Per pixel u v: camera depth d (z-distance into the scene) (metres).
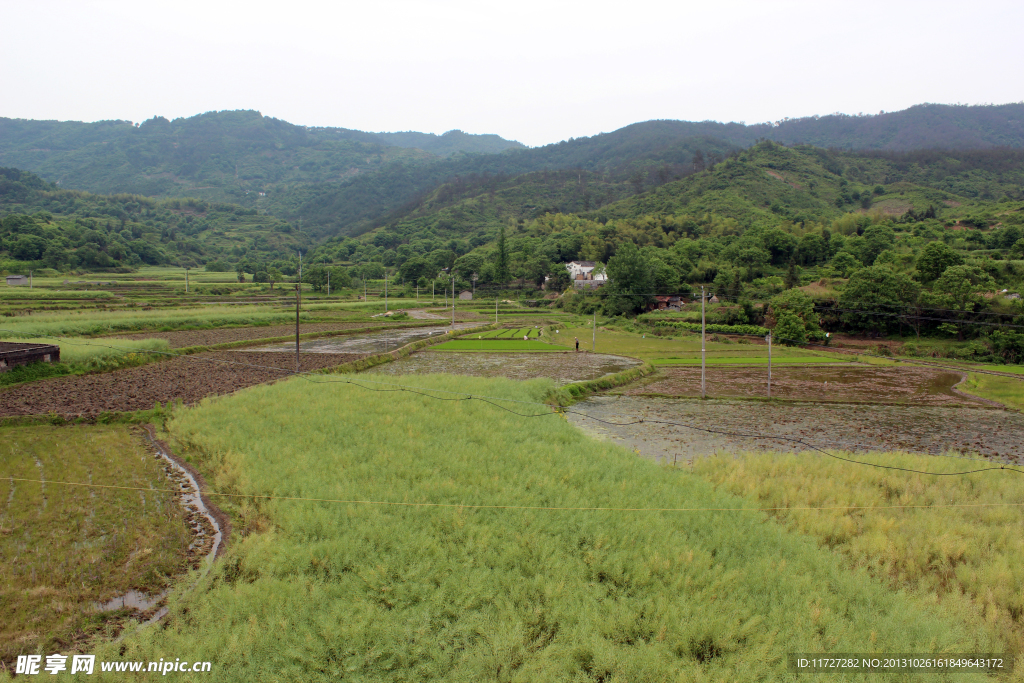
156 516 20.95
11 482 23.83
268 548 17.95
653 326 101.81
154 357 52.66
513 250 188.38
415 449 28.05
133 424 32.69
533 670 13.41
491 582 16.78
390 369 55.97
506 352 69.31
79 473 25.00
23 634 14.20
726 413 41.25
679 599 15.94
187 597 15.83
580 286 147.62
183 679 12.66
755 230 144.12
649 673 13.36
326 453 26.77
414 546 18.52
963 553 19.38
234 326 83.62
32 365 43.03
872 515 22.05
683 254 137.12
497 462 26.44
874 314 79.69
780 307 85.31
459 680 13.23
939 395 48.06
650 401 45.19
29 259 137.12
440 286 164.62
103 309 86.62
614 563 17.91
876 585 16.98
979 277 79.31
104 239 166.25
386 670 13.60
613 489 23.53
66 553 18.17
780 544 19.33
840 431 36.56
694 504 22.41
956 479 26.08
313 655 13.62
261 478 23.38
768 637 14.41
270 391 38.78
